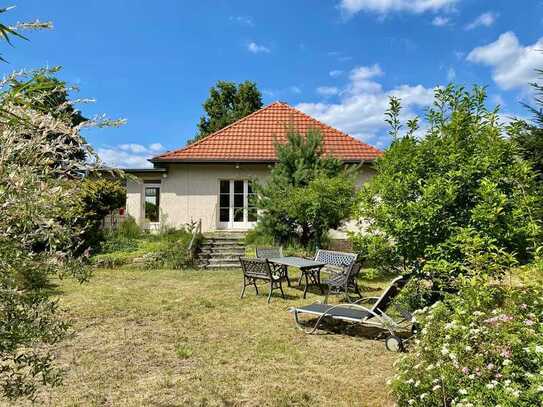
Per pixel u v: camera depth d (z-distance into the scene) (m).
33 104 2.20
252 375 4.92
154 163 17.28
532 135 8.08
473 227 5.43
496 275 4.71
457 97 6.45
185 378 4.82
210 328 6.85
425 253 5.89
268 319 7.42
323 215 12.55
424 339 4.15
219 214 17.67
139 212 17.53
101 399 4.26
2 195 1.99
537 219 5.52
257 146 18.17
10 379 2.76
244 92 42.44
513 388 2.97
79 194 2.58
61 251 2.53
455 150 6.08
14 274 2.28
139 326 6.93
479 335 3.60
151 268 13.14
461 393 3.11
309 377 4.86
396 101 6.77
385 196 6.47
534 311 3.91
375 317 6.27
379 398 4.33
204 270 13.04
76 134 2.39
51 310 2.51
